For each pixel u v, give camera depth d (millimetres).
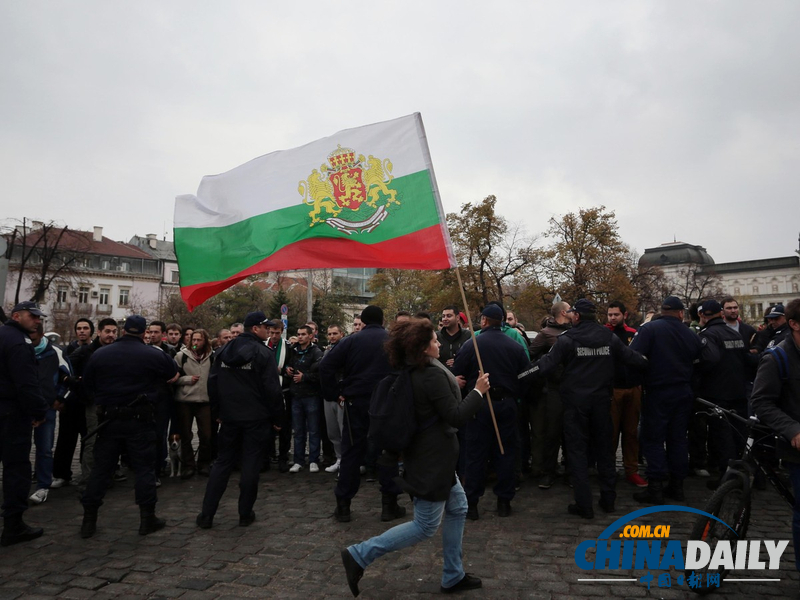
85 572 4215
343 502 5445
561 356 5445
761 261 103562
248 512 5332
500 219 38688
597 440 5555
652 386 5773
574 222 37719
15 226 37281
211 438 7887
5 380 4852
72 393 6945
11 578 4121
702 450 7105
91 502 5035
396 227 5430
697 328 8852
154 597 3775
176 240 5820
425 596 3742
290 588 3895
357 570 3508
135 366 5148
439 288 40562
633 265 43094
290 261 5605
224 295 55719
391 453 3584
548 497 6234
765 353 3783
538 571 4125
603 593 3750
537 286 38125
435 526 3549
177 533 5121
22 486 4918
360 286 75938
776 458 3934
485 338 5559
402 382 3559
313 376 7812
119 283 71688
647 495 5879
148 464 5168
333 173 5691
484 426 5395
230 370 5359
